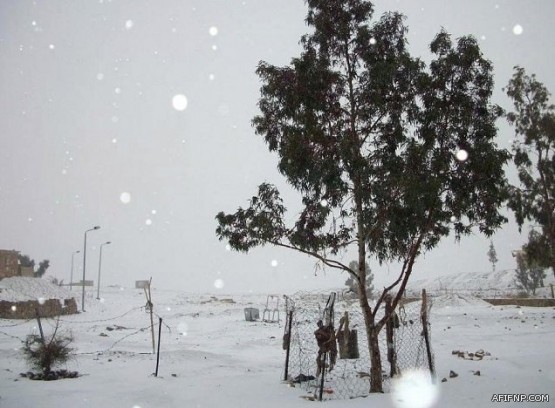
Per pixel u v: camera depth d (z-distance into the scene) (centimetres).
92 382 1161
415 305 3419
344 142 1105
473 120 1145
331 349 1099
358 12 1234
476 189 1144
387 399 970
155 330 3012
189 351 1720
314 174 1109
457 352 1589
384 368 1350
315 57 1205
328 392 1063
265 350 1953
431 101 1158
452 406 891
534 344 1803
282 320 3656
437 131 1158
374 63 1189
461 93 1156
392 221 1113
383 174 1143
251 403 957
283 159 1171
